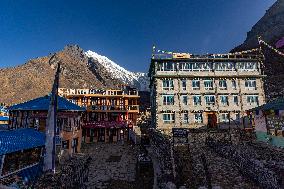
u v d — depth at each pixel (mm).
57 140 26656
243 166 19750
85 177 20547
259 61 45938
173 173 18500
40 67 177375
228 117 42938
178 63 44750
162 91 43188
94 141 46969
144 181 20656
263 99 44062
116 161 28031
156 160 25734
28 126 28094
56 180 17562
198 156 24594
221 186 17328
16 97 136125
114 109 49438
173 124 42250
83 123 47281
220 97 43688
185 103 43094
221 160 23109
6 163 17297
